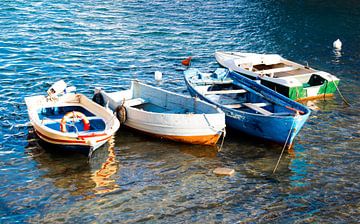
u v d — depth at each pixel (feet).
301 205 54.85
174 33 131.44
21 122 74.28
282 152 66.59
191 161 63.98
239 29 140.87
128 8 153.79
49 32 124.16
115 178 59.36
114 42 119.85
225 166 62.90
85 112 71.51
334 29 145.38
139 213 52.75
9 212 52.54
